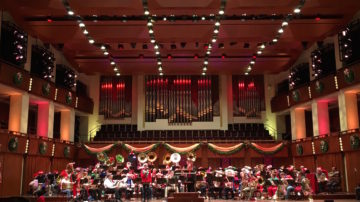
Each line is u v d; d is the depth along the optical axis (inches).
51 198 575.8
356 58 776.3
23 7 674.8
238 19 732.0
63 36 811.4
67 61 1032.8
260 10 692.1
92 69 1070.4
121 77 1175.6
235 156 1022.4
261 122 1152.2
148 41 839.1
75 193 604.7
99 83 1168.8
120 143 1023.0
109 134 1108.5
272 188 678.5
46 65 884.0
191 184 680.4
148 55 974.4
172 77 1160.2
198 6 673.6
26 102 804.0
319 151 891.4
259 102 1160.2
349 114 809.5
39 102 901.8
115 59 1000.9
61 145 938.7
